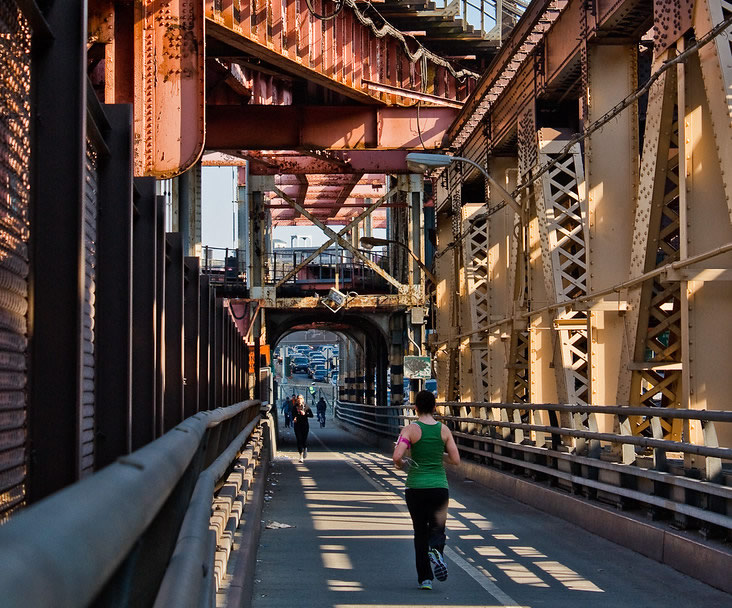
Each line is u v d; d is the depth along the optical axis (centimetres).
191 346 1369
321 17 2364
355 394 7106
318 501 1688
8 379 418
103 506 121
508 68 2259
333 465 2841
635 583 890
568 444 1639
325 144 2944
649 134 1330
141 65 1538
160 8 1546
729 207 1099
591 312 1655
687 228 1194
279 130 2947
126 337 689
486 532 1255
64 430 478
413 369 3412
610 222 1666
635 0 1502
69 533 104
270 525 1312
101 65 2189
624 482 1195
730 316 1193
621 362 1452
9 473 421
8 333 421
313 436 5706
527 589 860
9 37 422
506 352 2347
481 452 2084
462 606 786
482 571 958
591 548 1116
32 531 99
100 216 686
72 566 100
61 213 485
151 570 250
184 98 1541
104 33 1550
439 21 3062
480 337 2850
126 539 127
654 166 1314
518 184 2181
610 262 1659
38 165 484
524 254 2105
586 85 1680
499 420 2041
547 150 1975
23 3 434
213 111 2936
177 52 1544
